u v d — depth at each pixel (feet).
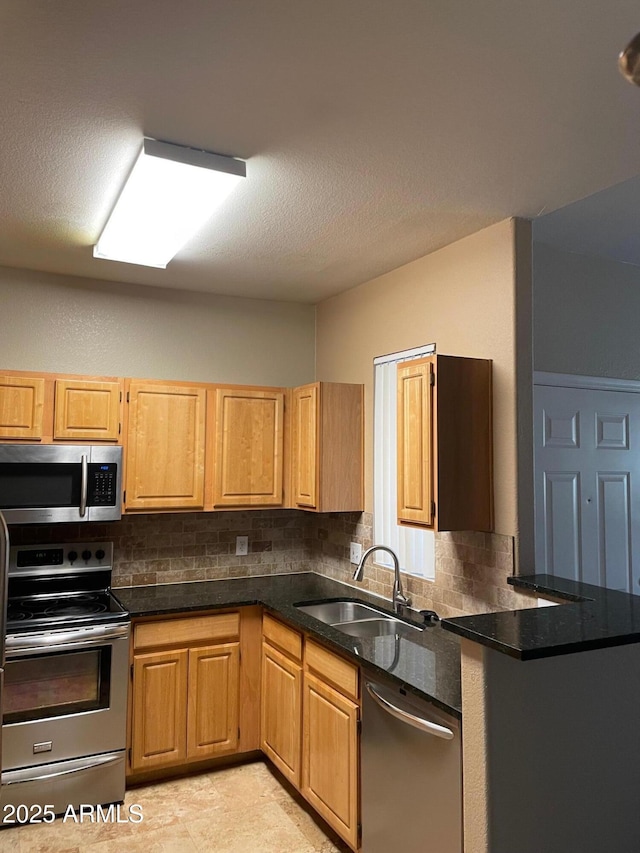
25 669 9.04
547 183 7.45
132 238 8.80
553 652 5.11
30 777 8.92
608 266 11.59
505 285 8.45
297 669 9.37
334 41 4.93
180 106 5.85
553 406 10.93
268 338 13.17
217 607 10.38
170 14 4.62
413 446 8.63
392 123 6.15
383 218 8.51
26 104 5.81
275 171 7.17
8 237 9.41
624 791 6.12
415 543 10.07
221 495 11.43
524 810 5.52
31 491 9.86
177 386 11.16
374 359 11.35
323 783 8.46
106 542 11.27
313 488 11.27
